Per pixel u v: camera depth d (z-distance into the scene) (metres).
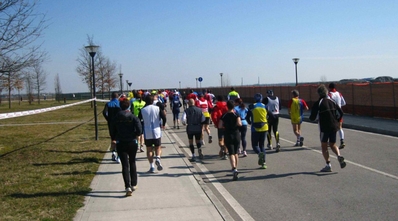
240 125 8.51
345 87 24.44
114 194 7.09
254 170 9.34
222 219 5.62
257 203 6.66
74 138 16.12
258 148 9.55
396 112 19.69
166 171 9.15
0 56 10.48
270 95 11.91
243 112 11.08
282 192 7.29
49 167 9.73
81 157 11.19
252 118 9.51
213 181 8.38
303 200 6.71
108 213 5.95
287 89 34.44
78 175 8.72
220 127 8.61
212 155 11.80
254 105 9.54
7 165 10.09
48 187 7.61
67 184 7.86
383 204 6.30
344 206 6.27
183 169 9.35
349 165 9.46
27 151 12.46
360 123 18.33
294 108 12.73
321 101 8.71
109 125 10.56
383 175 8.34
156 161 8.90
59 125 23.86
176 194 7.05
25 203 6.48
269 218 5.86
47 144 14.23
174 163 10.15
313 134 15.94
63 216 5.78
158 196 6.93
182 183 7.92
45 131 19.97
